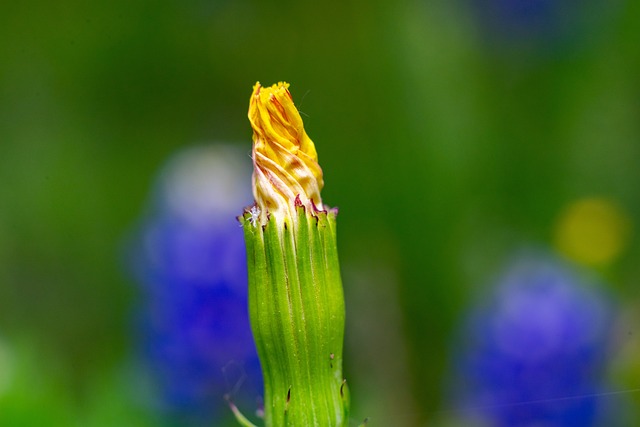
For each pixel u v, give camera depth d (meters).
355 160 0.32
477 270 0.31
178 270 0.27
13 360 0.25
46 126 0.36
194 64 0.36
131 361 0.27
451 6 0.32
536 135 0.33
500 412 0.26
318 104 0.34
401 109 0.32
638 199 0.32
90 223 0.35
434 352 0.30
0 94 0.35
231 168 0.31
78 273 0.34
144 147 0.36
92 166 0.36
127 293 0.33
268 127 0.18
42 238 0.34
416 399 0.29
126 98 0.36
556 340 0.26
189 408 0.26
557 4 0.32
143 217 0.30
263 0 0.34
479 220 0.32
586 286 0.28
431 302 0.30
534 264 0.28
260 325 0.19
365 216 0.32
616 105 0.33
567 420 0.26
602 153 0.33
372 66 0.32
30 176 0.35
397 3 0.32
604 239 0.32
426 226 0.31
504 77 0.33
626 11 0.32
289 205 0.19
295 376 0.19
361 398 0.27
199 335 0.27
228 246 0.28
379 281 0.31
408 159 0.31
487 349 0.27
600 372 0.27
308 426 0.19
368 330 0.30
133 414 0.26
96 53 0.36
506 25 0.33
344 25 0.33
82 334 0.33
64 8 0.36
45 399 0.25
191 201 0.29
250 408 0.26
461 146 0.31
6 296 0.33
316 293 0.19
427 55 0.32
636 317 0.29
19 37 0.36
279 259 0.19
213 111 0.36
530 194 0.32
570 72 0.33
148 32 0.36
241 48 0.35
